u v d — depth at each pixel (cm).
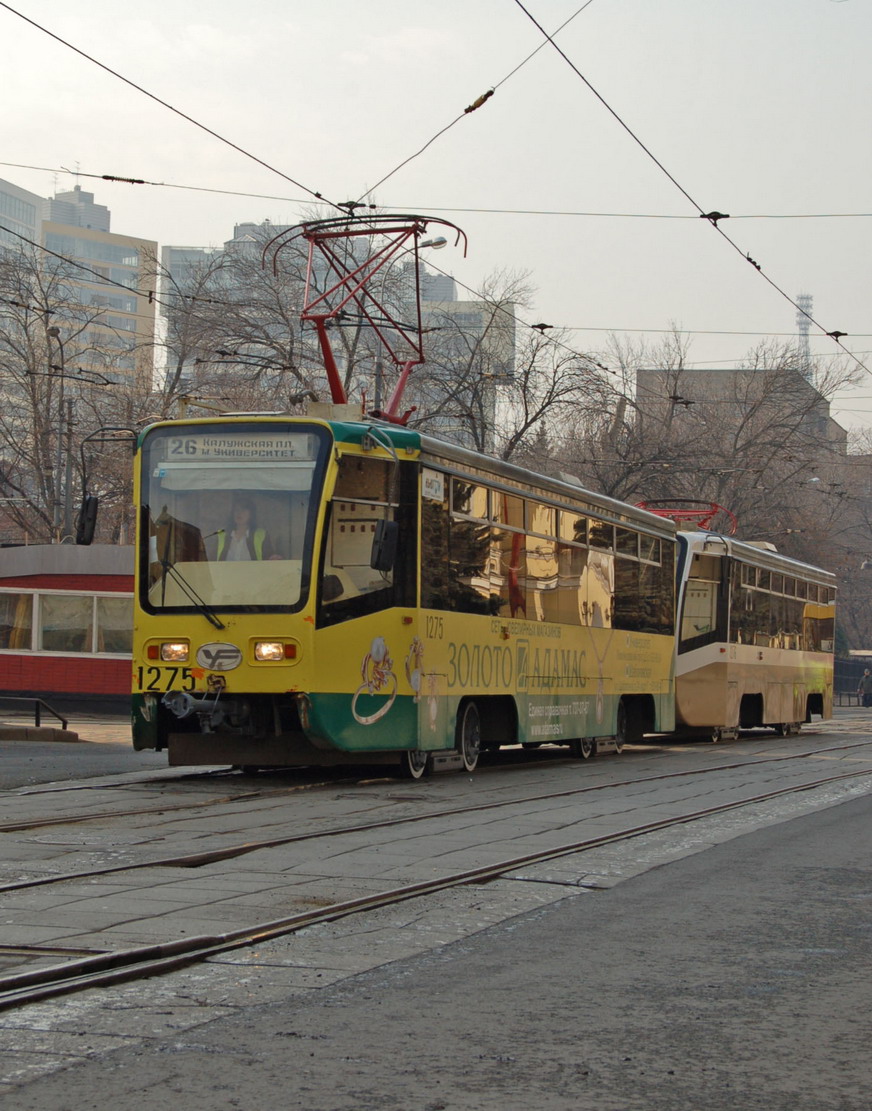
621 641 2184
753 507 5072
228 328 4078
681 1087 477
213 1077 477
